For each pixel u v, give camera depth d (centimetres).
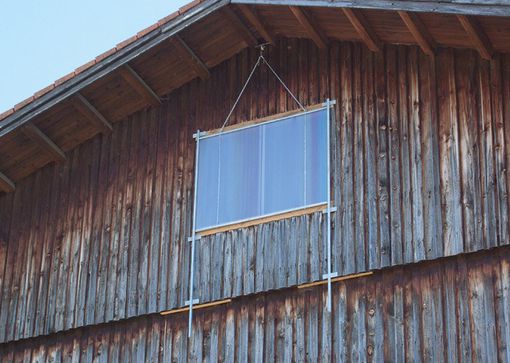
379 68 1833
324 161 1831
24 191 2100
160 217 1942
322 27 1859
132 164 2008
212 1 1845
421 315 1683
